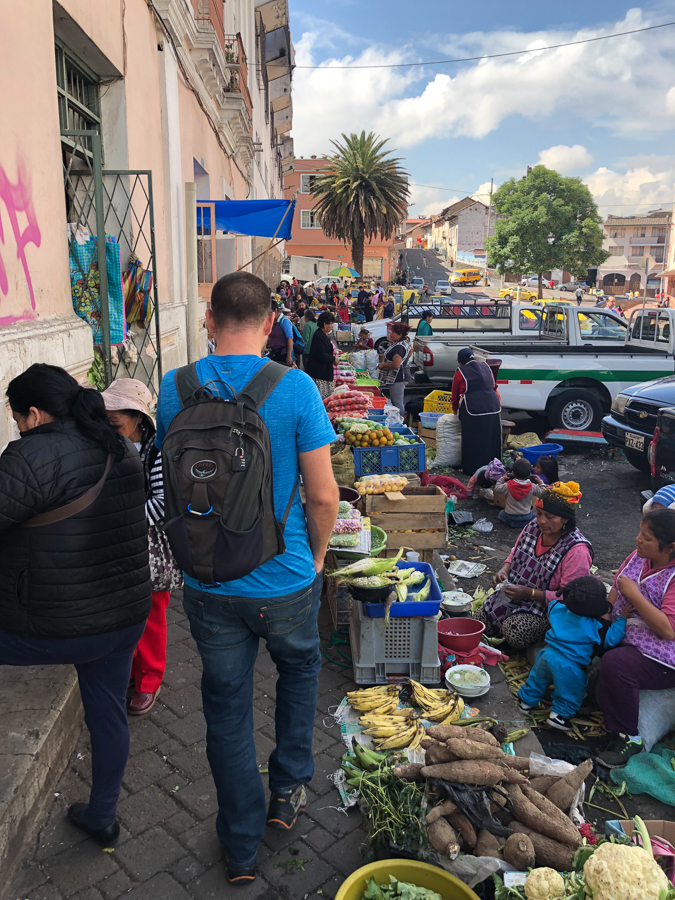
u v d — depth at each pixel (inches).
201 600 82.0
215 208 391.5
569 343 446.0
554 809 90.5
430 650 135.3
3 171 126.2
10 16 129.6
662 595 123.8
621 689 121.6
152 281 231.8
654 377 397.1
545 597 150.5
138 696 125.4
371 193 1729.8
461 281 2571.4
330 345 399.9
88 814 92.7
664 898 73.2
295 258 1910.7
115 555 80.9
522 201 1967.3
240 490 74.1
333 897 87.7
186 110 349.7
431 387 481.7
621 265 3395.7
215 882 89.1
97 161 178.7
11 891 86.1
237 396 79.8
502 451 345.4
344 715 126.1
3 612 77.3
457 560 215.5
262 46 922.7
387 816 92.9
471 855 86.0
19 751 95.9
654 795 112.3
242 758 84.9
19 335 127.6
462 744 96.8
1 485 72.2
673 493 164.2
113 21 210.4
